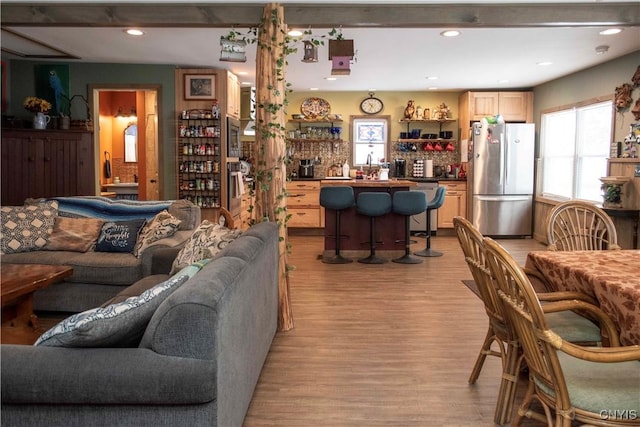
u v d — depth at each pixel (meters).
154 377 1.66
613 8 4.04
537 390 1.96
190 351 1.71
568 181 7.39
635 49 5.54
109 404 1.69
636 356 1.67
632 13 4.04
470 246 2.49
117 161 8.86
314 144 9.20
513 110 8.49
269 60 3.79
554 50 5.61
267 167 3.78
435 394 2.74
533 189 8.31
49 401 1.67
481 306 4.38
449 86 8.34
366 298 4.64
